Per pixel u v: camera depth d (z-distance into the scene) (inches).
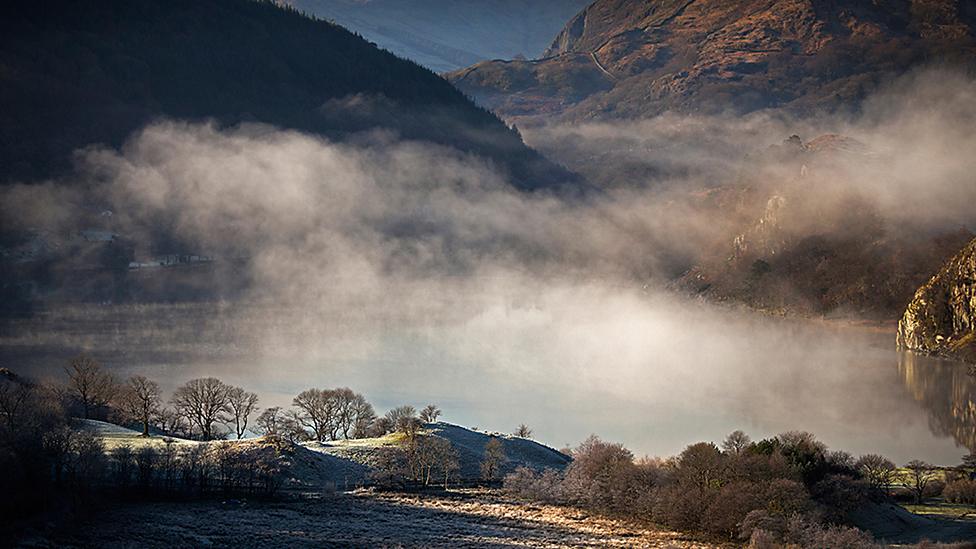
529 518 5403.5
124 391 7824.8
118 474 5605.3
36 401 6569.9
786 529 4864.7
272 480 5826.8
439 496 5935.0
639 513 5506.9
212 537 4655.5
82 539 4507.9
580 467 6245.1
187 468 5767.7
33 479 4945.9
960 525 5354.3
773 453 5708.7
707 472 5625.0
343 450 6796.3
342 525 5049.2
